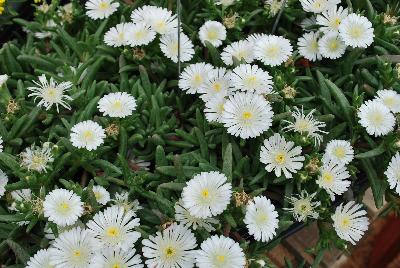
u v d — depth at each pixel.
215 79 0.73
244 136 0.68
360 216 0.71
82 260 0.63
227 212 0.65
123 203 0.68
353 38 0.74
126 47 0.77
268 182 0.71
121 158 0.69
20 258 0.65
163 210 0.68
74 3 0.83
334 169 0.69
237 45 0.77
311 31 0.80
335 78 0.78
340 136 0.74
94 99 0.73
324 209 0.69
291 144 0.68
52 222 0.65
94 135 0.69
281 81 0.74
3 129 0.72
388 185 0.72
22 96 0.74
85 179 0.72
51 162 0.69
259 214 0.63
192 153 0.72
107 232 0.63
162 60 0.78
